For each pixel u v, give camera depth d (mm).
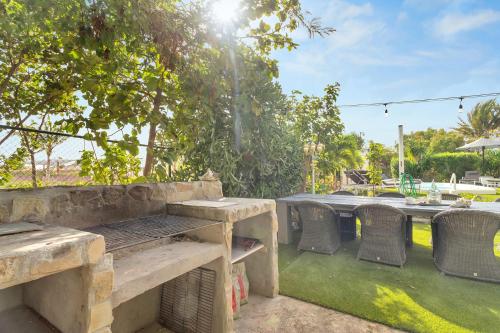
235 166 3873
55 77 2107
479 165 10898
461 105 5082
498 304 2207
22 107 2203
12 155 2195
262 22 2174
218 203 2281
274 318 2107
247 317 2129
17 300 1446
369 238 3188
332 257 3359
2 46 1968
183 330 1988
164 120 2055
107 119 1812
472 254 2650
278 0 1968
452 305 2207
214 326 1884
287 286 2621
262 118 3990
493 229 2543
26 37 1878
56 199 1662
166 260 1543
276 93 4051
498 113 19391
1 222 1438
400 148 5961
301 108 5703
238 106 2926
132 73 2238
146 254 1654
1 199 1448
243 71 2248
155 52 2025
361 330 1931
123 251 1682
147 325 2051
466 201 3029
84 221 1790
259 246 2434
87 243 1054
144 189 2191
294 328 1978
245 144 3896
